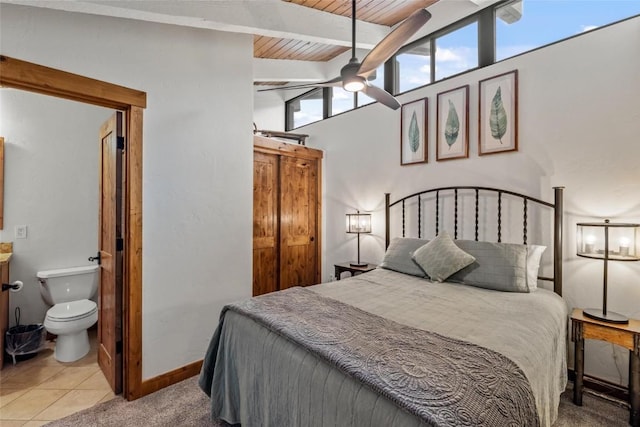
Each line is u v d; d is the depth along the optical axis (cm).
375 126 383
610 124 221
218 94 264
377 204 381
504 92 272
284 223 407
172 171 238
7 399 217
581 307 233
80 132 332
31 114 307
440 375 109
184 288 244
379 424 105
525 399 109
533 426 108
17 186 299
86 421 193
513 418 100
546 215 250
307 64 448
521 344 139
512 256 236
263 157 386
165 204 234
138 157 220
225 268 268
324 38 315
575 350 204
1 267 258
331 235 442
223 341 189
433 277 254
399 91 368
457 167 305
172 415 199
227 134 269
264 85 512
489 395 102
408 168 347
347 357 124
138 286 219
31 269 305
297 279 421
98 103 211
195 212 250
